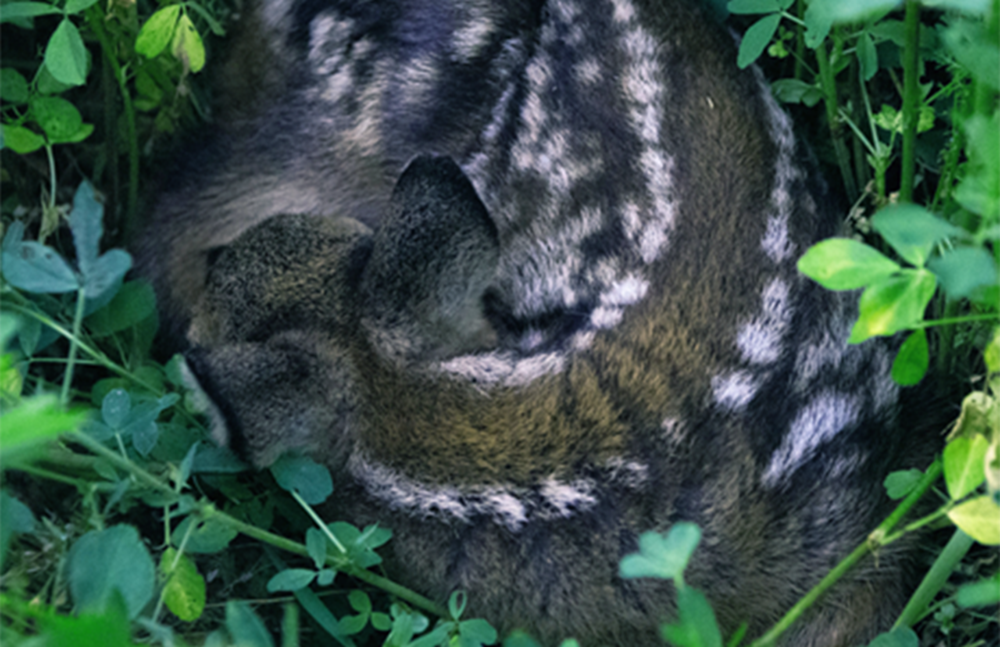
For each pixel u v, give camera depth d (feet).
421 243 5.32
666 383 5.32
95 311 5.41
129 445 5.30
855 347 5.37
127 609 4.88
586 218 5.48
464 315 5.40
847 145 5.63
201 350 5.34
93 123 5.62
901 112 5.46
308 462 5.33
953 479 5.06
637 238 5.42
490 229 5.35
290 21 5.63
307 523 5.39
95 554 4.93
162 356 5.60
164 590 5.16
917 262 4.92
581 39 5.52
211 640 4.90
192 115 5.70
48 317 5.32
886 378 5.39
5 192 5.52
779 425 5.31
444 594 5.33
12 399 5.16
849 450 5.33
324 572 5.23
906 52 5.32
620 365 5.34
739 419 5.31
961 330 5.46
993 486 5.01
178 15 5.40
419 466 5.31
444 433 5.31
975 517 5.04
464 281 5.35
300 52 5.64
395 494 5.32
